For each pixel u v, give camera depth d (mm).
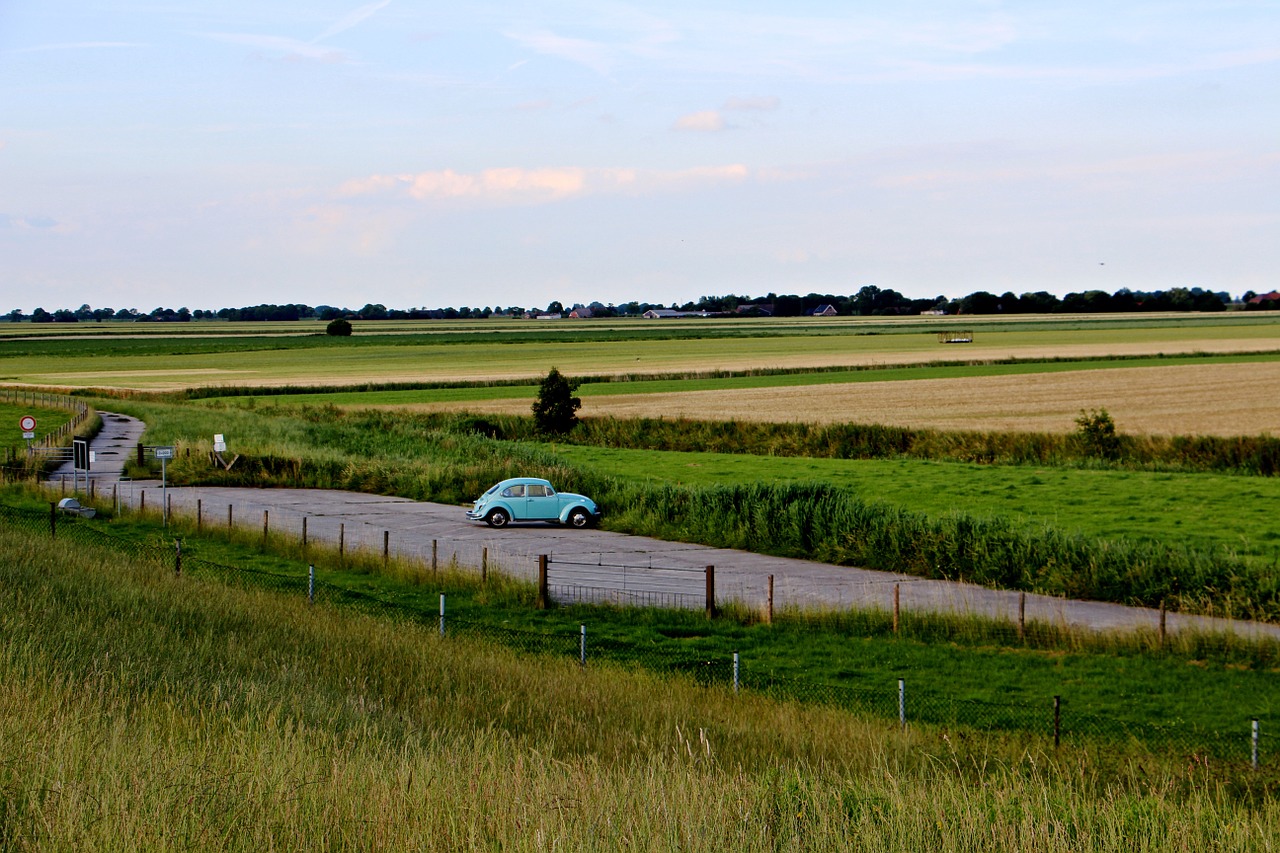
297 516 43750
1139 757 15242
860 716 17938
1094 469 54125
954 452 60188
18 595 19266
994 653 23578
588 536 39688
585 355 175625
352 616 23312
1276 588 26953
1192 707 19469
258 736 10891
